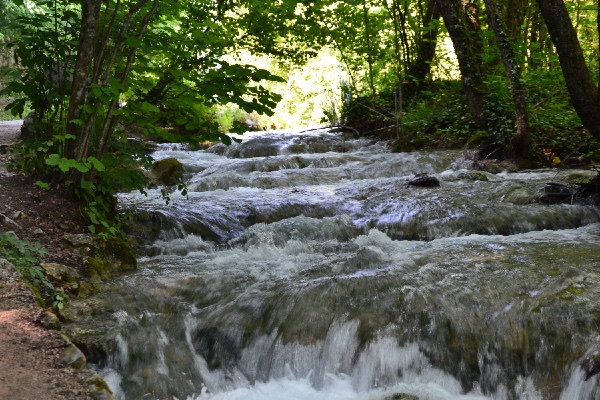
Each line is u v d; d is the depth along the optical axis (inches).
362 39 597.9
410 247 245.1
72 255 214.7
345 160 446.6
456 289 185.5
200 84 255.6
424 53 630.5
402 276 198.1
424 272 201.2
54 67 260.7
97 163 228.5
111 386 162.6
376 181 374.0
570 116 441.1
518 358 161.0
